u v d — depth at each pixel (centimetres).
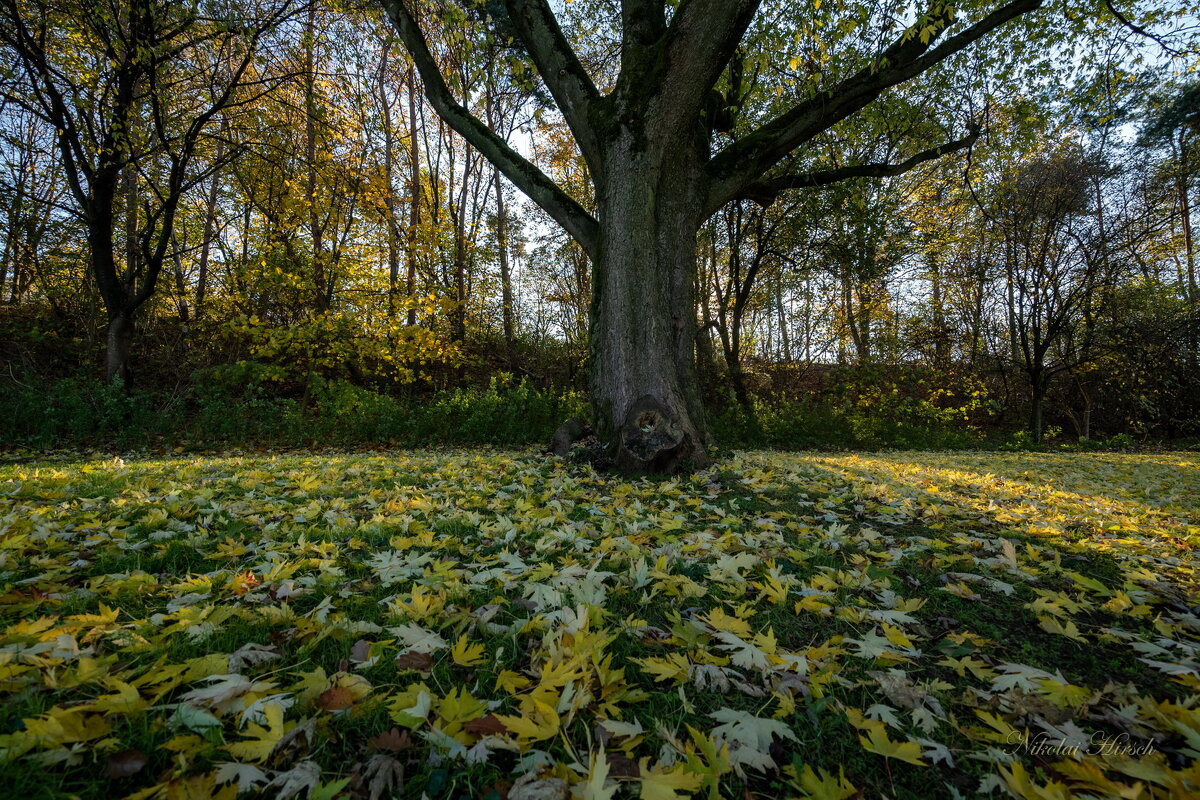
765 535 262
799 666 132
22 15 779
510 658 136
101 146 835
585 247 582
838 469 538
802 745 109
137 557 200
